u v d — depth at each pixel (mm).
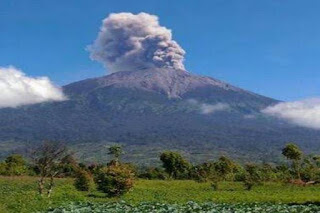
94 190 70062
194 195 65812
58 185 74312
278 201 55812
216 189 79562
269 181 97562
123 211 43156
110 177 61281
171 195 65500
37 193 56969
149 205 47188
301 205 49750
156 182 95062
